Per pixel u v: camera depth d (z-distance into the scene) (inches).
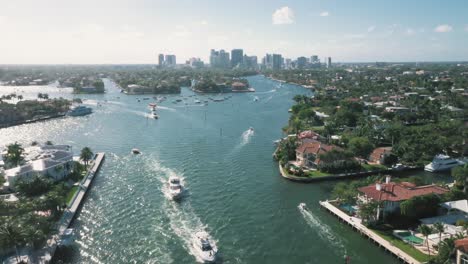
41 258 3570.4
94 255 3759.8
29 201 4357.8
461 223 4151.1
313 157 6633.9
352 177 6210.6
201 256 3708.2
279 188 5649.6
